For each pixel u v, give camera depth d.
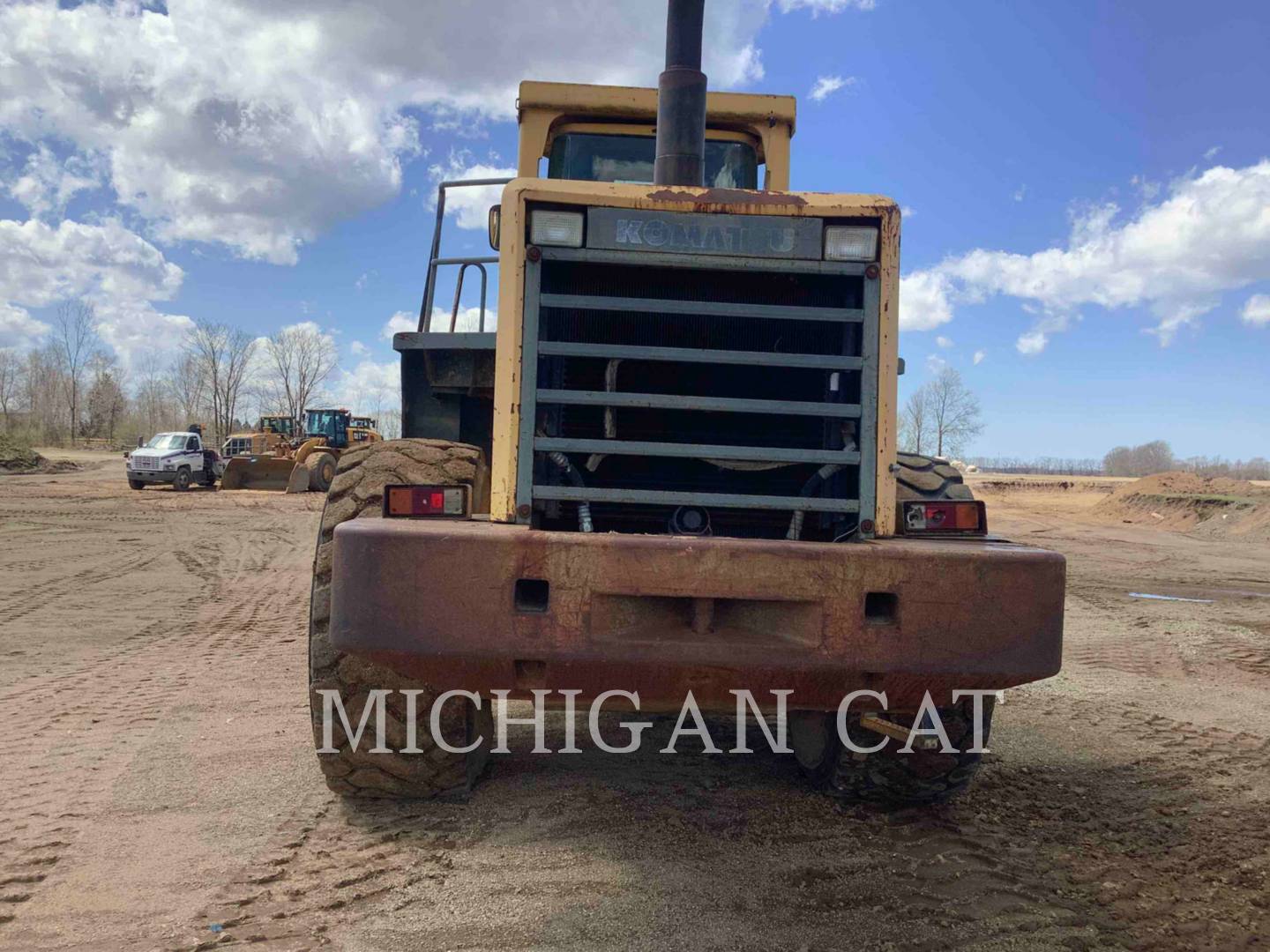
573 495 3.00
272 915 2.82
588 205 3.09
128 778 3.98
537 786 3.94
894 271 3.10
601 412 3.25
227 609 8.66
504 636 2.69
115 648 6.83
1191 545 17.41
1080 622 8.71
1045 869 3.28
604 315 3.21
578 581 2.69
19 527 16.81
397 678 3.40
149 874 3.08
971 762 3.59
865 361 3.07
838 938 2.77
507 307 3.06
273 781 3.96
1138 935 2.82
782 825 3.60
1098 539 18.66
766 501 3.04
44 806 3.67
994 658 2.74
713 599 2.72
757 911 2.91
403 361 4.38
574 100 5.16
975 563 2.75
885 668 2.72
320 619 3.41
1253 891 3.13
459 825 3.51
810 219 3.10
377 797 3.68
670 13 3.70
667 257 3.08
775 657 2.71
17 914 2.81
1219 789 4.16
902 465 3.64
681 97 3.67
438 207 4.89
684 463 3.30
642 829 3.52
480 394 4.33
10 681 5.75
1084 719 5.30
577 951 2.65
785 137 5.20
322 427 32.56
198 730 4.70
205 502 23.61
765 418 3.30
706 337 3.23
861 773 3.71
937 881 3.16
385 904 2.90
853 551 2.73
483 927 2.77
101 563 11.99
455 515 3.03
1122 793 4.08
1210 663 6.96
